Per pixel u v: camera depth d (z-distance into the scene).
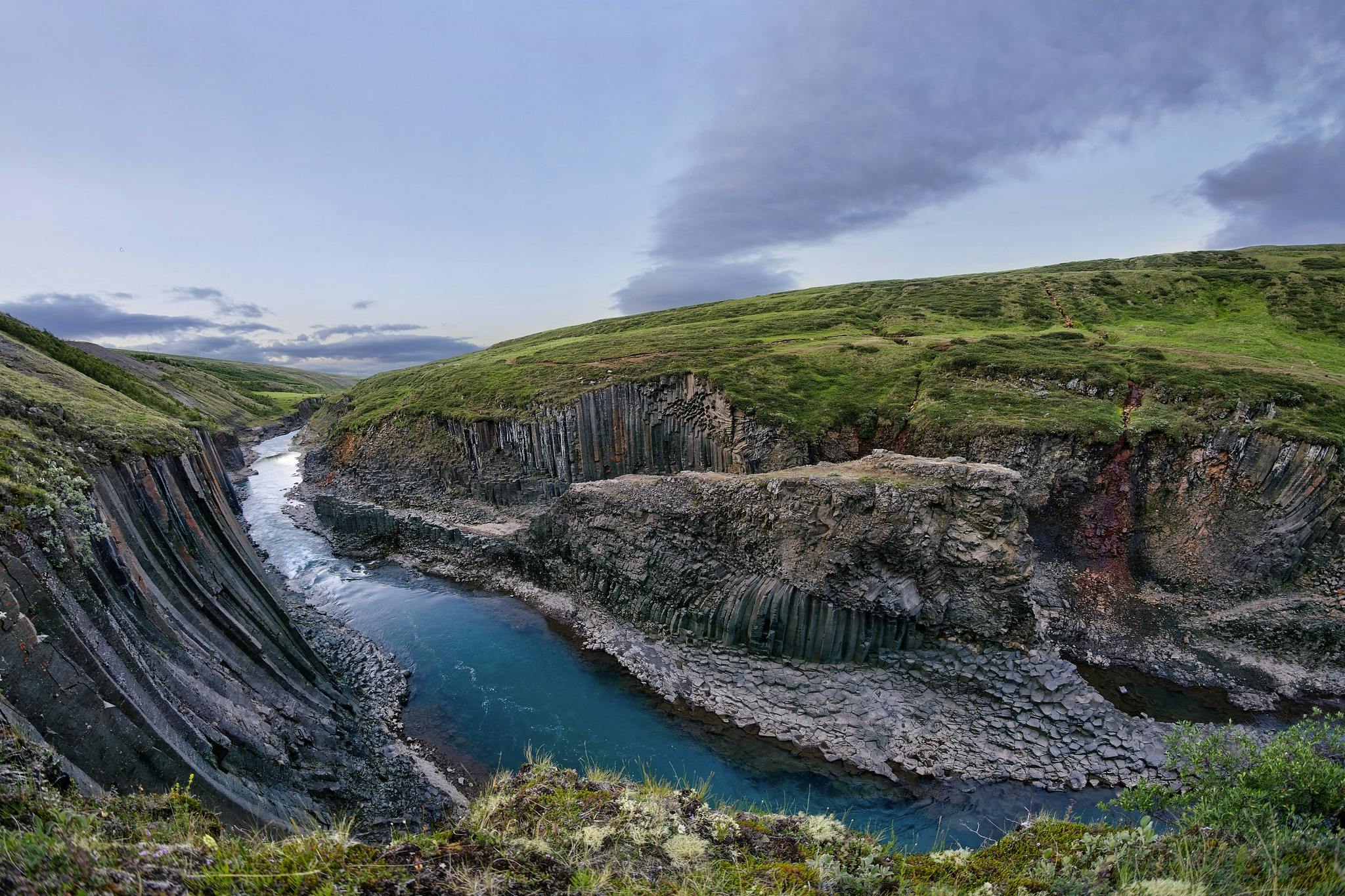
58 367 41.69
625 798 9.23
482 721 27.73
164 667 17.20
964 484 29.78
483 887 6.85
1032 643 28.08
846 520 30.38
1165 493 39.72
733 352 63.91
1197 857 7.10
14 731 9.97
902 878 7.83
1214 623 35.44
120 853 6.15
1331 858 6.72
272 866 6.46
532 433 61.56
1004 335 63.00
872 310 85.69
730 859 8.21
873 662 29.66
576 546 40.62
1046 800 22.92
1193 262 97.31
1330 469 35.59
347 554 51.25
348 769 22.05
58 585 14.81
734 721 27.61
